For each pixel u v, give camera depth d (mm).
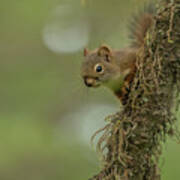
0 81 17828
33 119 16109
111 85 8148
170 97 6348
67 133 16297
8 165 14328
